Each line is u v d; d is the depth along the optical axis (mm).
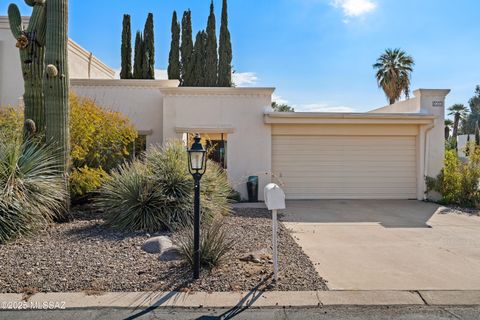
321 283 4508
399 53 30062
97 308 3797
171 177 7434
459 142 29672
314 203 11773
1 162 6273
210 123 12258
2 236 5812
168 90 12180
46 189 6824
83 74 15883
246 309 3822
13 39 13086
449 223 8594
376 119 12469
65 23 7605
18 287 4184
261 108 12414
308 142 12797
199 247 4695
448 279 4711
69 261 5051
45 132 7625
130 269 4805
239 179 12273
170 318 3621
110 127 9797
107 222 7277
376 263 5398
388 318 3650
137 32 22109
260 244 6238
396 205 11461
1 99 12945
